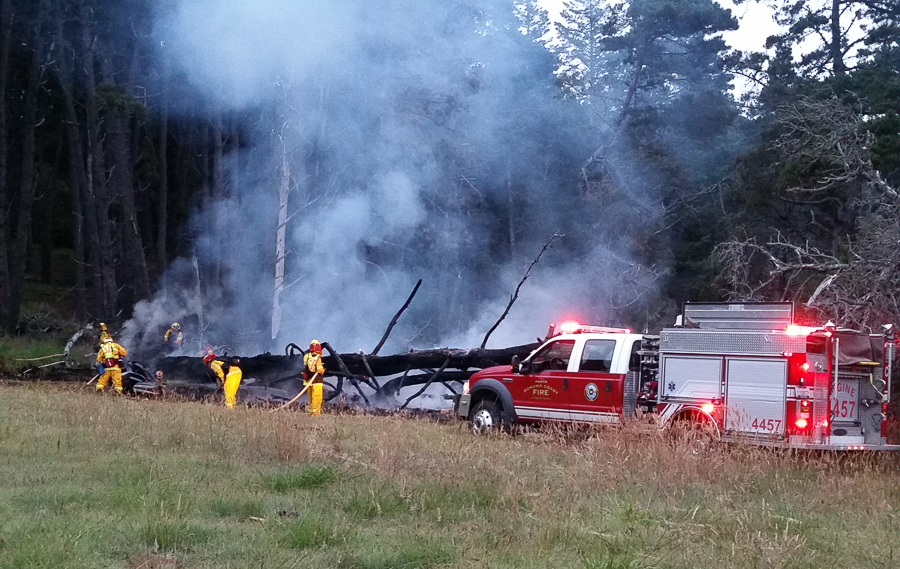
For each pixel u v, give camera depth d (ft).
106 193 101.45
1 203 94.38
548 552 20.10
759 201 100.99
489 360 53.42
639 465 29.14
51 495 23.63
